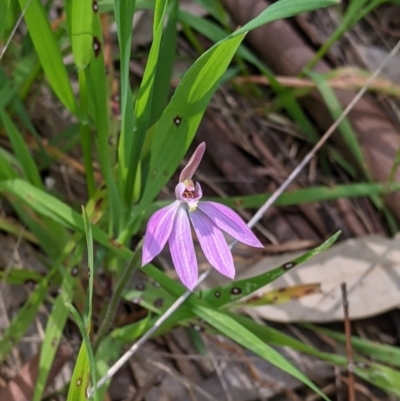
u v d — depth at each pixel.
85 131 0.41
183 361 0.44
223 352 0.44
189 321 0.43
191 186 0.34
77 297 0.43
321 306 0.45
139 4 0.41
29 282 0.43
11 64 0.44
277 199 0.44
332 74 0.49
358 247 0.46
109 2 0.41
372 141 0.48
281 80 0.49
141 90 0.36
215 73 0.35
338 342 0.45
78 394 0.35
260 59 0.53
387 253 0.46
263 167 0.50
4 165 0.40
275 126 0.52
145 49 0.50
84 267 0.44
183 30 0.52
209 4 0.49
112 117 0.43
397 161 0.46
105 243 0.39
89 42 0.38
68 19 0.38
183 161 0.49
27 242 0.45
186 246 0.34
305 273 0.45
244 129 0.51
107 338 0.42
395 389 0.42
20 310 0.42
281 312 0.44
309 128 0.51
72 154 0.47
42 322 0.44
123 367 0.43
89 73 0.39
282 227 0.48
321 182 0.51
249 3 0.50
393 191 0.46
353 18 0.49
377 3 0.48
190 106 0.36
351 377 0.42
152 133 0.41
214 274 0.45
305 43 0.51
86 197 0.47
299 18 0.54
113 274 0.43
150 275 0.39
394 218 0.48
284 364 0.37
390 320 0.47
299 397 0.45
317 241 0.48
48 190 0.45
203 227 0.34
